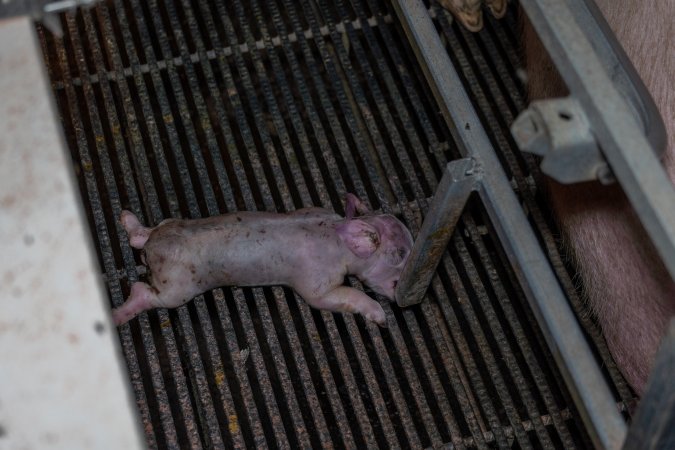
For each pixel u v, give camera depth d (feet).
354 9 9.62
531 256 4.59
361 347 7.86
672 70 5.20
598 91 3.55
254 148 8.69
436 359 8.37
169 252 7.39
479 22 9.34
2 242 2.98
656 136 4.45
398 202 8.54
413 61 9.41
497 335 8.02
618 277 6.82
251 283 7.72
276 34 9.99
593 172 3.83
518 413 8.09
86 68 9.11
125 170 8.52
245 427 8.04
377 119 9.47
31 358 2.88
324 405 8.16
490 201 5.02
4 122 3.10
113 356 2.88
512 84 9.17
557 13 3.76
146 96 8.95
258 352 7.74
